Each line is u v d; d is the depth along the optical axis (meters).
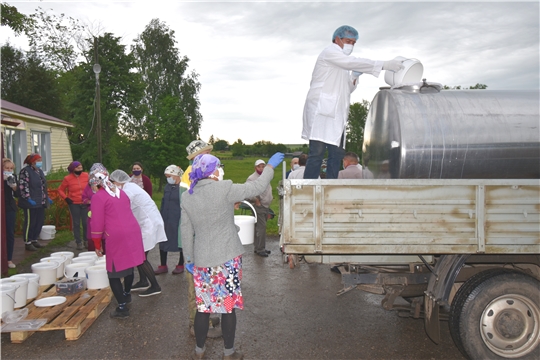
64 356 3.99
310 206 3.30
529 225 3.39
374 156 4.39
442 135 3.72
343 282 4.12
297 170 5.78
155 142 24.83
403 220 3.33
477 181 3.33
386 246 3.33
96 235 4.76
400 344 4.22
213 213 3.60
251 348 4.13
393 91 4.07
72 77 33.50
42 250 8.37
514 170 3.78
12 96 27.36
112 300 5.64
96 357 3.97
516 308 3.55
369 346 4.17
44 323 4.33
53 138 19.81
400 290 4.09
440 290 3.67
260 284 6.21
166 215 6.55
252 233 4.97
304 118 4.50
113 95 26.41
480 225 3.35
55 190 10.45
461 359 3.89
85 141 26.83
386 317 4.95
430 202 3.33
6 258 6.63
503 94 4.00
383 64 4.10
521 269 3.96
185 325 4.74
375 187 3.31
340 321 4.82
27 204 8.21
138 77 27.53
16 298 4.76
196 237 3.71
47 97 28.28
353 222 3.31
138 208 5.69
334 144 4.31
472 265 3.96
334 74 4.32
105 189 4.84
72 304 4.88
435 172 3.76
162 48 36.25
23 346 4.23
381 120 4.18
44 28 35.09
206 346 4.20
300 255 3.97
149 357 3.97
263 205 7.83
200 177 3.68
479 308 3.52
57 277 5.85
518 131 3.74
